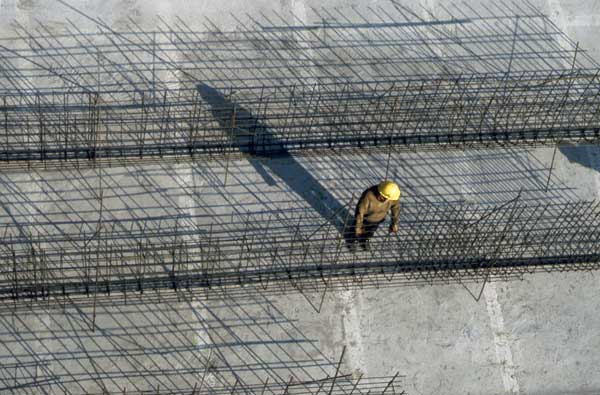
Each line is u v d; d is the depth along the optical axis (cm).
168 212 3488
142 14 3825
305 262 3453
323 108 3728
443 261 3484
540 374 3378
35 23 3747
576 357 3416
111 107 3625
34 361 3200
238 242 3466
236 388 3247
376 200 3294
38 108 3578
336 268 3462
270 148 3647
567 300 3506
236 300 3375
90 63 3706
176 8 3856
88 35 3756
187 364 3259
